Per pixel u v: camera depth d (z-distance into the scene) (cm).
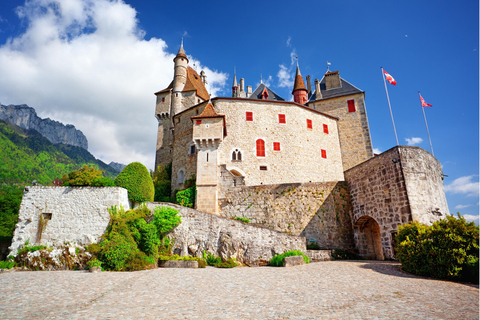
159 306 803
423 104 2111
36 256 1602
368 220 2075
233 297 906
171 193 3119
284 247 1795
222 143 2922
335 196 2222
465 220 1172
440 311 729
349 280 1132
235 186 2464
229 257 1772
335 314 713
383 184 1811
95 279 1213
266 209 2314
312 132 3288
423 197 1641
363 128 3500
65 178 2128
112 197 1872
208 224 1930
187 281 1174
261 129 3047
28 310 761
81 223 1806
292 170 3000
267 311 745
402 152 1697
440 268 1145
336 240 2116
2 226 2327
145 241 1755
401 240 1370
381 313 717
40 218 1814
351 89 3738
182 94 4047
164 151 4034
